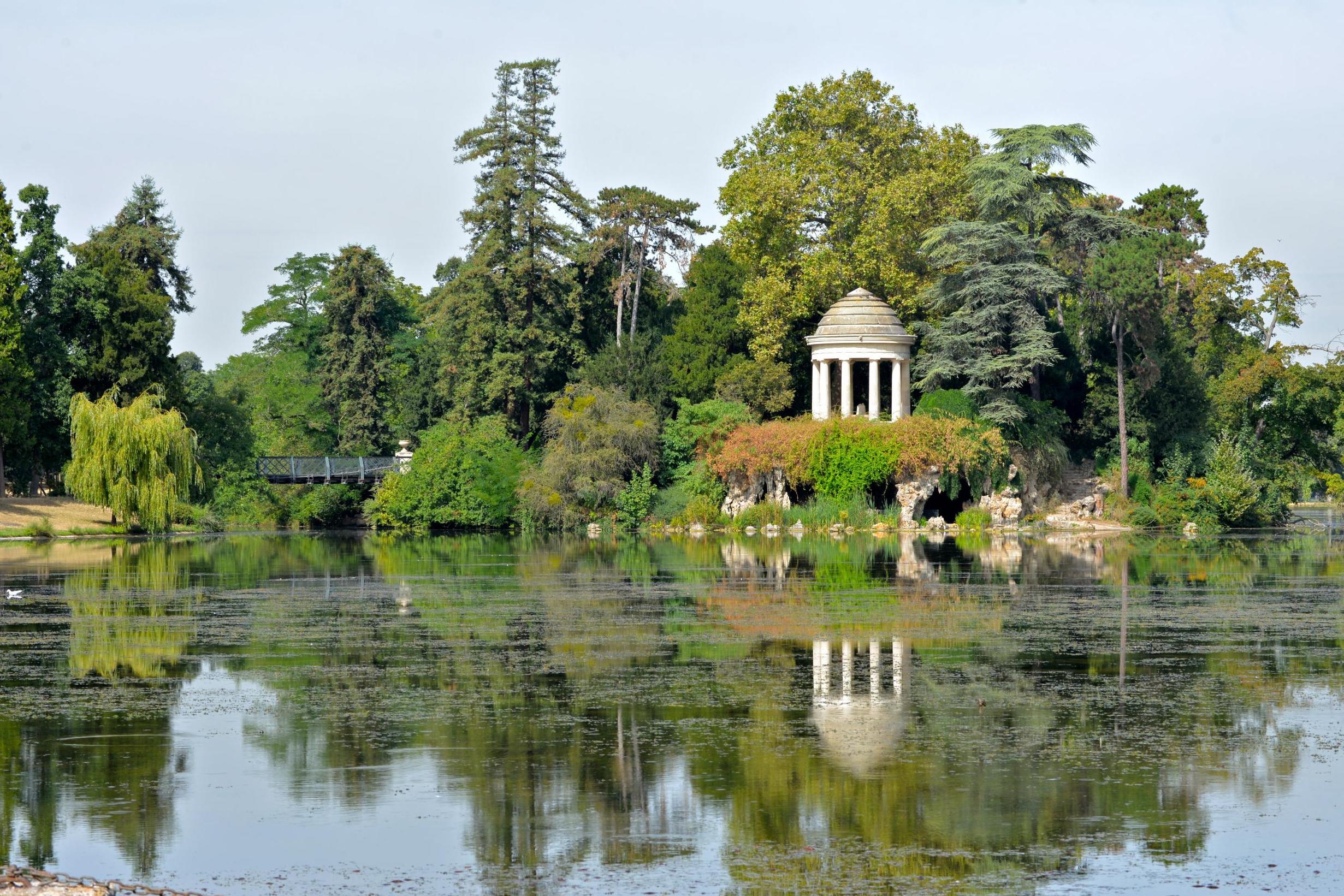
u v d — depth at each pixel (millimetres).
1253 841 22984
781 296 119875
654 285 143250
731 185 125188
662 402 122000
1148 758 27984
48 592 59375
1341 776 26719
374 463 126125
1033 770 27078
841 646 41844
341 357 143500
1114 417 117562
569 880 21375
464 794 25672
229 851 22609
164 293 132625
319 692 34719
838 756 28125
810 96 124000
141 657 40219
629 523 112688
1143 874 21578
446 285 134375
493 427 123312
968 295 111812
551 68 129375
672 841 23062
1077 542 91188
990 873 21594
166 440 103812
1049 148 116125
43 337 113625
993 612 50094
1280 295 136250
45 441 115750
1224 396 116438
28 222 115375
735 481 112875
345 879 21453
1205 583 60875
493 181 127938
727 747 28859
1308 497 163500
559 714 32094
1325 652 40750
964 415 108938
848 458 106875
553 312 130750
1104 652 40688
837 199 118688
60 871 21766
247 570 71688
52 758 28172
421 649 41625
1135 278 107062
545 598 55875
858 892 20828
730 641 43000
